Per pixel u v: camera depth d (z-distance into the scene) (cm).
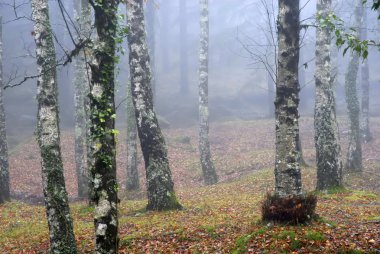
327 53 1561
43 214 1575
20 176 2583
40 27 941
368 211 1182
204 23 2359
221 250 885
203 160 2258
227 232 1019
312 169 2038
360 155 2056
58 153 906
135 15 1424
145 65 1426
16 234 1254
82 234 1152
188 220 1212
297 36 1016
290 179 1003
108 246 653
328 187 1545
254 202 1493
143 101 1411
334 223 973
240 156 2708
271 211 979
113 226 661
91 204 1562
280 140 1017
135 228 1160
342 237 838
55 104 929
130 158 2198
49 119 908
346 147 2725
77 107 2097
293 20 1010
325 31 1553
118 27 732
